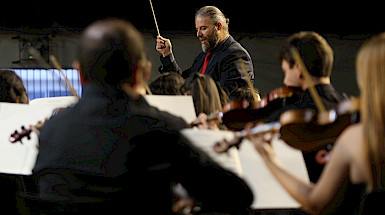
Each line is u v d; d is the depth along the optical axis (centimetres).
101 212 269
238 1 1421
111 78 276
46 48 1418
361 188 271
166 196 273
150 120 273
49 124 286
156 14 1412
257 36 1488
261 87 1514
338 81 1541
